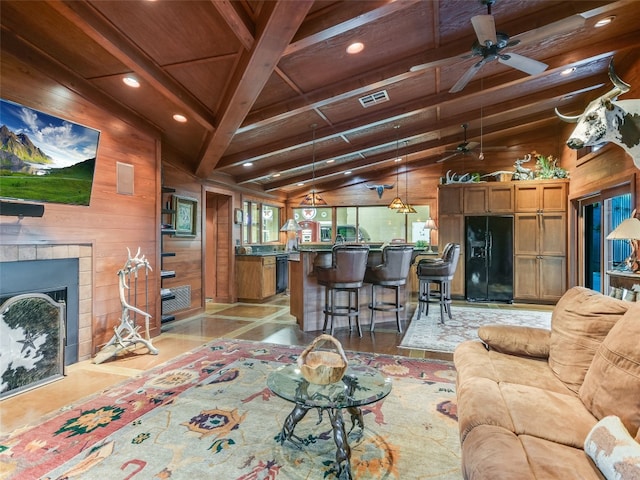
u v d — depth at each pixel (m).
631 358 1.43
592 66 4.86
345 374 2.14
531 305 6.40
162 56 2.91
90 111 3.38
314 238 8.99
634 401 1.33
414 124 5.94
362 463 1.87
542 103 5.89
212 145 4.50
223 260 6.72
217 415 2.36
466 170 7.77
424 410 2.44
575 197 6.11
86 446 2.01
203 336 4.33
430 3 2.89
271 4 2.24
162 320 4.57
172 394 2.67
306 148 6.00
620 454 1.07
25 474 1.77
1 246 2.72
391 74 3.69
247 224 7.39
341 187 8.71
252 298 6.66
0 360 2.65
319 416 2.23
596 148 5.22
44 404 2.52
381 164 7.93
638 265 3.56
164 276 4.57
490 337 2.35
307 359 2.22
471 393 1.70
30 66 2.81
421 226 8.37
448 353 3.69
